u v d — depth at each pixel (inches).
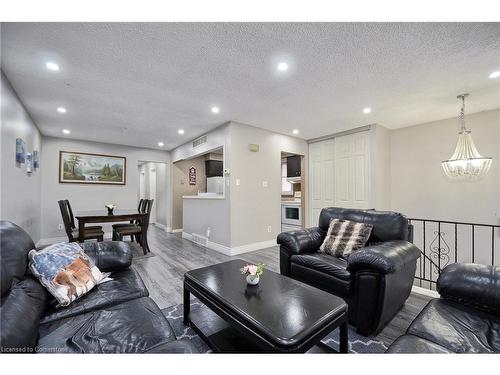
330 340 63.9
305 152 205.6
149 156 244.1
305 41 73.4
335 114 141.6
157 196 300.8
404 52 79.1
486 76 95.5
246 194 162.7
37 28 65.8
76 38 70.8
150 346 39.6
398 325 71.4
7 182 97.6
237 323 48.9
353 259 68.7
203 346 62.0
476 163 117.1
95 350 38.4
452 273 54.4
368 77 96.3
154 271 120.6
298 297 54.7
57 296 52.1
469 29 67.7
